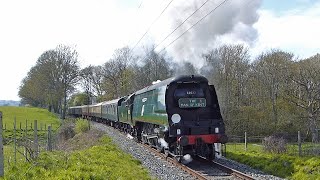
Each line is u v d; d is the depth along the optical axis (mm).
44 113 68688
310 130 38250
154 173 14297
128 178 12375
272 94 46219
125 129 34188
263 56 50281
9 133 37844
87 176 10820
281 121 42469
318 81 38188
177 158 16250
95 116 60406
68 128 38125
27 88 81562
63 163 12609
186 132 16062
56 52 66500
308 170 13609
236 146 28141
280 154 17781
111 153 18062
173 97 16781
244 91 49188
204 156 17016
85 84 84000
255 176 13578
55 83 65562
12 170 11266
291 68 43125
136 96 25688
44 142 28328
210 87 17297
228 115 42344
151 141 21828
